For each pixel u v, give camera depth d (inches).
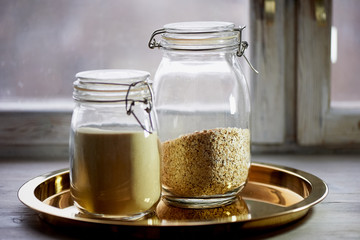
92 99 33.5
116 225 32.6
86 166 33.9
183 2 49.1
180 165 35.9
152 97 34.5
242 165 36.6
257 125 49.4
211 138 35.6
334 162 47.0
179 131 36.1
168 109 36.2
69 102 50.2
